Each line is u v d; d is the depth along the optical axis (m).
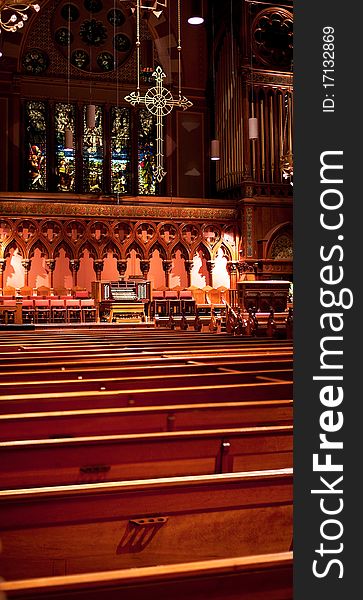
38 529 2.89
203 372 6.56
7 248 21.38
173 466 3.69
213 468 3.78
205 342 10.55
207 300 22.78
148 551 3.03
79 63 24.56
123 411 4.18
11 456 3.43
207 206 23.31
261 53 23.86
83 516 2.95
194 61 25.59
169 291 22.38
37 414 4.06
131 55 25.00
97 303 19.61
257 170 23.52
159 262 23.05
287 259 23.42
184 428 4.34
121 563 2.99
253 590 2.18
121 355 7.91
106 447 3.56
